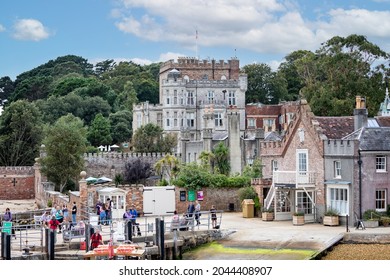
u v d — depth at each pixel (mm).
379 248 63781
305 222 75688
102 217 71250
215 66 181500
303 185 76375
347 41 144125
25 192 136500
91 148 148500
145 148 153500
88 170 131875
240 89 170625
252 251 63438
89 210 75625
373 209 73188
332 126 79375
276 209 77875
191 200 85062
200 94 170250
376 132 74812
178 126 167500
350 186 72812
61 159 112000
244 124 167125
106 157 132750
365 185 73000
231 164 113000
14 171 136250
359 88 138875
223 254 63719
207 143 121062
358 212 72625
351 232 67250
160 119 170625
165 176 119062
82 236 64000
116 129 181625
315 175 76875
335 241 64562
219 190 86000
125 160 133500
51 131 113062
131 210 72500
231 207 86188
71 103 191875
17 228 67188
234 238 68125
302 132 79250
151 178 122562
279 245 64562
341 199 74188
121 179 127062
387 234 65812
